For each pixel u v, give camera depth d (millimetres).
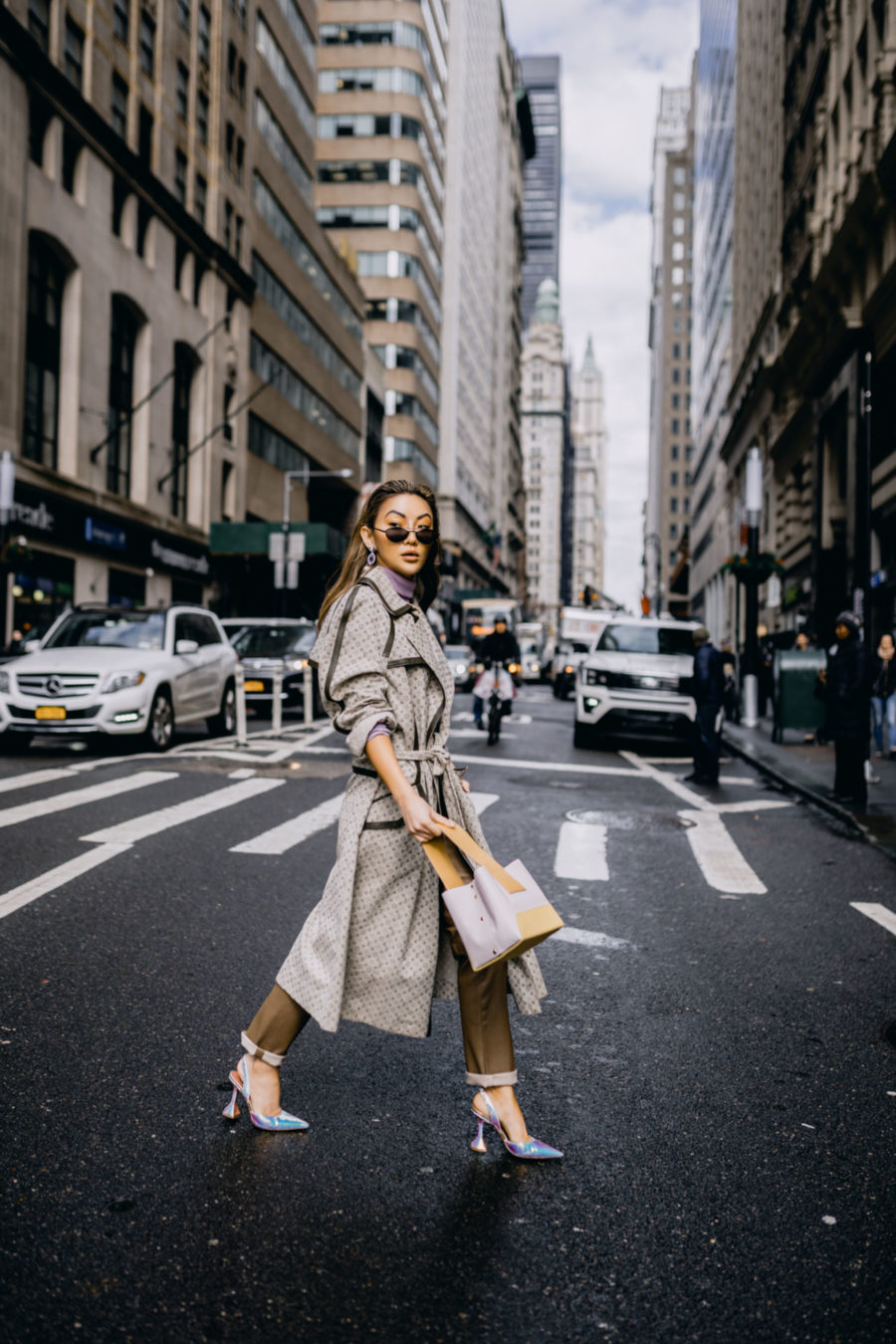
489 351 112250
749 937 5922
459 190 89125
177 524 35219
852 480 28469
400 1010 2986
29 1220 2678
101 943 5172
